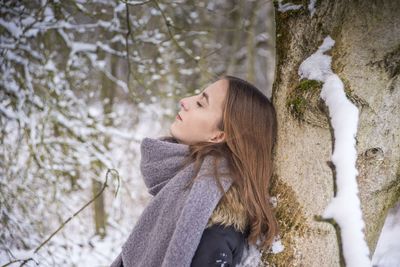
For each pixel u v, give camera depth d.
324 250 1.15
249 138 1.27
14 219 3.20
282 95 1.24
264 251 1.21
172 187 1.25
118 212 4.54
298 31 1.20
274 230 1.20
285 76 1.23
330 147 1.14
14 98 3.28
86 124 4.04
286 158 1.22
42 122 3.51
